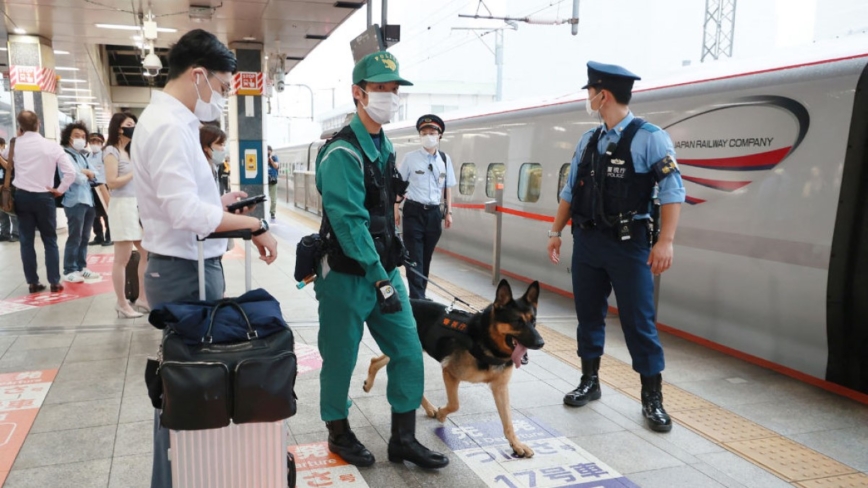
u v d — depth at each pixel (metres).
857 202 4.18
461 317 3.47
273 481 2.25
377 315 3.19
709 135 5.29
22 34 11.86
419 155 6.28
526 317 3.14
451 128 10.48
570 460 3.33
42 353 4.81
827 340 4.47
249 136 12.09
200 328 2.15
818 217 4.42
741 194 5.00
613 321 6.36
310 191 18.09
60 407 3.81
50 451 3.26
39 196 6.62
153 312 2.15
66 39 12.44
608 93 3.79
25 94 12.05
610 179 3.82
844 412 4.10
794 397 4.35
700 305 5.52
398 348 3.19
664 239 3.65
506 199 8.70
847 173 4.23
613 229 3.83
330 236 3.07
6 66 17.52
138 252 6.17
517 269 8.55
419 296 6.33
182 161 2.31
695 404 4.20
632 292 3.82
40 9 9.84
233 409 2.10
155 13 9.95
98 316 5.91
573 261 4.18
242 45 12.28
